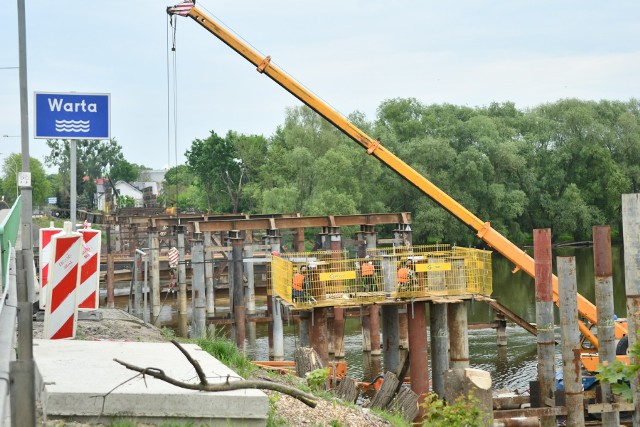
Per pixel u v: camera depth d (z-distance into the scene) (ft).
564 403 84.89
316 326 105.19
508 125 385.50
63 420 32.63
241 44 132.98
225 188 512.63
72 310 53.36
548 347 87.76
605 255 83.97
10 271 73.41
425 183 128.67
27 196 74.33
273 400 42.50
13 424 24.18
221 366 40.11
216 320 154.20
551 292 87.97
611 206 372.38
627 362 89.71
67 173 615.16
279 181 340.80
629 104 403.75
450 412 41.83
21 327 24.77
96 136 71.67
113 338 59.67
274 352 141.28
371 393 98.32
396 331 111.86
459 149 363.97
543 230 88.28
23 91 76.02
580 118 372.17
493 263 318.45
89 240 63.10
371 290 108.47
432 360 103.91
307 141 353.51
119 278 221.66
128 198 501.56
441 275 103.60
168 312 202.49
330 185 328.08
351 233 314.35
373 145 129.59
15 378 24.29
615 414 83.05
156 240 192.54
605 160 366.84
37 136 70.59
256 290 231.71
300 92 132.46
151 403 33.58
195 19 133.28
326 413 45.39
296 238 190.80
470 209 336.90
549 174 370.73
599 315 84.28
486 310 199.72
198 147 508.12
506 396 92.73
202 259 153.17
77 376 35.65
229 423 34.22
